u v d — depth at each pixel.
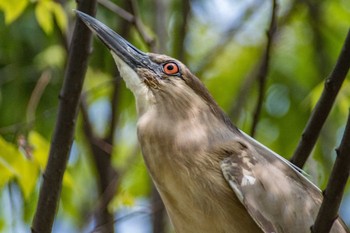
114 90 13.78
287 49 15.91
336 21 15.96
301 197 10.15
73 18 14.29
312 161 12.91
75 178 15.29
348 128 8.72
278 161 10.45
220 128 10.52
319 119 10.27
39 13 13.10
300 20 15.91
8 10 12.50
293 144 15.58
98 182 13.55
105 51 15.05
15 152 12.11
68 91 10.24
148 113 10.83
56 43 14.93
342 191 8.80
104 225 12.93
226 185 9.96
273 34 11.66
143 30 13.04
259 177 10.01
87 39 10.23
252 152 10.24
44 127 14.75
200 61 15.55
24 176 12.13
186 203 10.06
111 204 13.22
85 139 14.68
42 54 14.78
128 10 14.40
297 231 9.98
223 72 15.61
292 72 15.85
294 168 10.46
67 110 10.24
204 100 10.85
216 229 10.00
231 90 15.53
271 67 15.80
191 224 10.12
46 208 10.19
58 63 14.70
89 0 10.49
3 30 15.06
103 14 14.97
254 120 11.68
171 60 11.02
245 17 15.66
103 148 13.54
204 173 10.03
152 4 15.20
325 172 14.41
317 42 15.60
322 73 15.50
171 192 10.18
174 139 10.27
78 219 14.95
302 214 10.07
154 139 10.38
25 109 14.95
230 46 15.80
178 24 15.23
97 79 14.93
